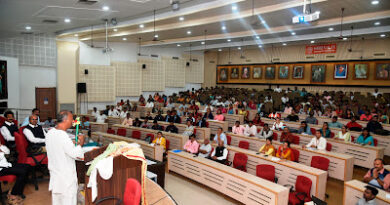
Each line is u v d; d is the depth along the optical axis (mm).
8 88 12195
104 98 18062
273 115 12836
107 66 18078
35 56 14961
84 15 10414
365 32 13141
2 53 13828
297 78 20250
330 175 7598
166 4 9266
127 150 3088
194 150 8273
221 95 19297
